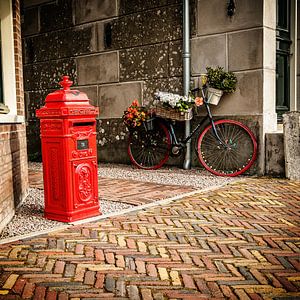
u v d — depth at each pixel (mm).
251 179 6492
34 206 4918
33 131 10297
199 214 4406
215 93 6883
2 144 4141
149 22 8023
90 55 9031
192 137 7605
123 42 8445
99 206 4512
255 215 4352
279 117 7879
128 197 5305
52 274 2885
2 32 4867
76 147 4176
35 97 10188
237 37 6898
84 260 3137
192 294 2604
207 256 3223
